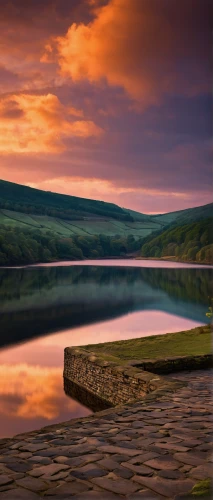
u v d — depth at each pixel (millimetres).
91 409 14344
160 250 163500
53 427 7051
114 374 13273
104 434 6598
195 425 6977
